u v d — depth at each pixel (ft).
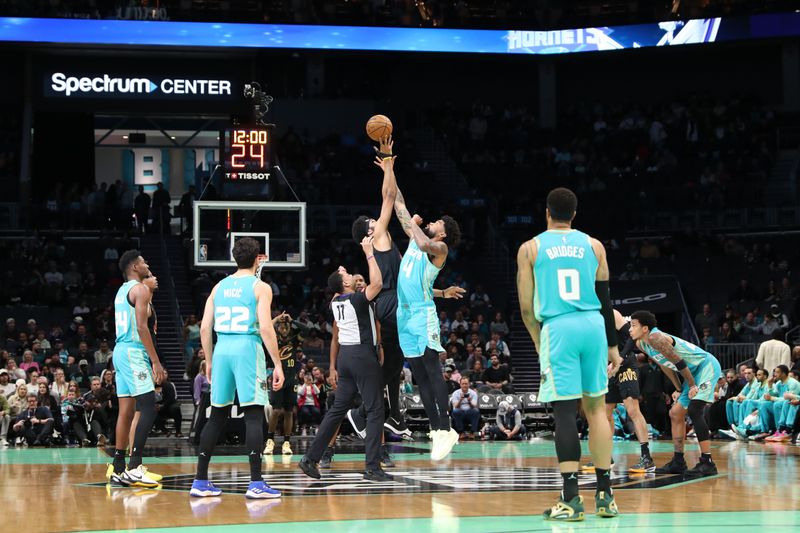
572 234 21.85
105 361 67.72
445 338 78.74
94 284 82.33
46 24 94.89
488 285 89.97
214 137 115.24
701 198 95.55
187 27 97.71
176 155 115.96
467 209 95.35
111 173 115.55
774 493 27.12
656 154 102.32
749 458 41.83
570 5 106.32
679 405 33.63
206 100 102.42
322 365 74.64
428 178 100.78
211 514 22.52
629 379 34.40
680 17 102.12
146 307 29.55
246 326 26.55
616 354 22.27
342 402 29.96
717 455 43.93
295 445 52.11
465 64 111.34
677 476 32.83
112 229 92.07
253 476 26.00
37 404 56.90
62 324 78.38
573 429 21.22
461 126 107.24
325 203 96.68
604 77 111.24
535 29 104.99
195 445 50.88
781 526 20.24
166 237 89.71
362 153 102.42
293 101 104.17
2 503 25.21
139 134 111.24
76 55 99.86
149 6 97.81
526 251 21.83
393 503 24.45
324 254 88.84
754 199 95.20
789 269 86.38
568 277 21.47
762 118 103.60
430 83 110.93
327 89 107.34
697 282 86.58
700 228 93.20
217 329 26.81
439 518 21.54
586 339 21.30
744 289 82.64
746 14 100.42
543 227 96.27
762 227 90.58
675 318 82.79
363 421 38.27
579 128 107.65
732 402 60.18
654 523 20.67
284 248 79.66
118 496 26.86
